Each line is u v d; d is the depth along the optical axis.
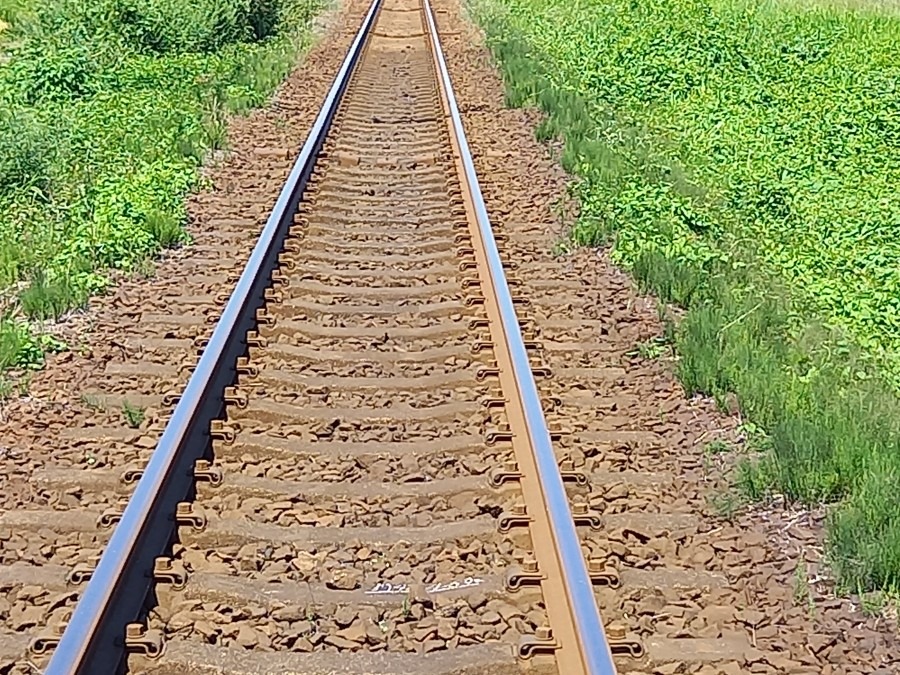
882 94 17.69
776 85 18.83
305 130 15.02
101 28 20.17
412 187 12.05
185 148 13.11
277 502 5.68
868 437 6.34
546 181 12.57
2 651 4.48
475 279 8.90
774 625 4.88
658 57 20.39
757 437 6.58
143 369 7.36
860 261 10.87
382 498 5.76
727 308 8.55
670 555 5.40
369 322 8.22
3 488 5.81
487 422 6.64
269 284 8.78
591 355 7.84
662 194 11.43
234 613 4.74
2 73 16.44
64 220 10.66
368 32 24.61
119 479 5.86
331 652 4.52
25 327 7.91
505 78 18.64
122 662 4.39
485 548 5.30
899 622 4.93
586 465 6.20
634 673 4.43
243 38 22.59
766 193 13.02
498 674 4.39
